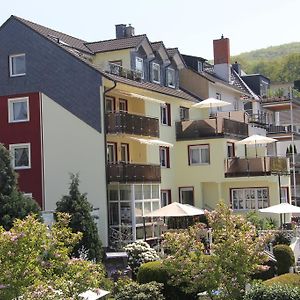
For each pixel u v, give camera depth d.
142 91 39.94
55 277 15.58
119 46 41.47
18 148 37.78
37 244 15.12
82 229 29.33
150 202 38.41
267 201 45.03
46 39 37.47
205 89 49.88
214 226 19.42
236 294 18.84
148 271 23.03
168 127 44.00
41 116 37.34
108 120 36.19
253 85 64.81
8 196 28.38
